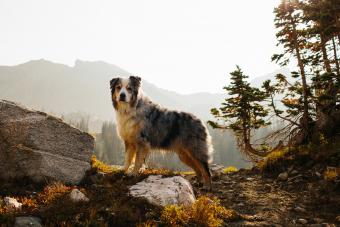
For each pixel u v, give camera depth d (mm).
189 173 3699
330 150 3256
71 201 2035
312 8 3945
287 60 4352
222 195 2771
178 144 2779
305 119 4066
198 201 2154
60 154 2459
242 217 2242
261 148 4766
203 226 1994
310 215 2314
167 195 2180
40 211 1911
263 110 4426
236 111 4465
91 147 2605
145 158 2691
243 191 2898
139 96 2656
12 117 2383
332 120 3955
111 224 1900
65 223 1816
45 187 2244
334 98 3641
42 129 2422
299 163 3291
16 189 2201
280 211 2400
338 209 2357
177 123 2756
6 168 2318
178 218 1977
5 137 2338
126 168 2670
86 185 2465
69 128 2523
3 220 1785
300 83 4199
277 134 4590
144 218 1980
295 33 4238
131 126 2602
